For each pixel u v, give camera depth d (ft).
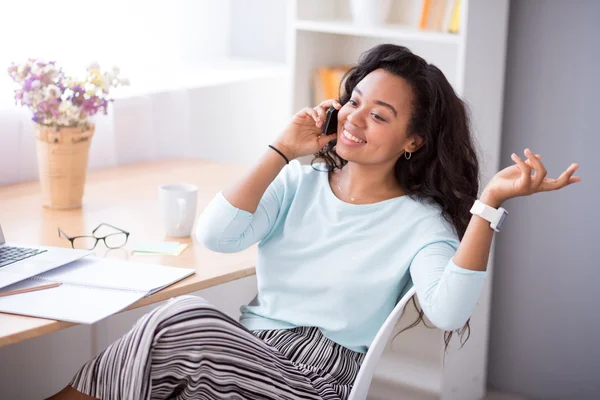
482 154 8.03
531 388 9.21
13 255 5.85
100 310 5.03
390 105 5.79
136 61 9.73
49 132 7.13
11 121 8.27
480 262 5.24
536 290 9.01
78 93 7.13
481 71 8.16
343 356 5.87
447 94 5.93
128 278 5.62
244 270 6.10
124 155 9.35
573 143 8.50
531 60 8.59
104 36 9.23
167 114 9.68
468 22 7.84
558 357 8.99
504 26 8.32
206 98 10.05
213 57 11.05
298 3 9.23
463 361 8.80
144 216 7.29
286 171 6.40
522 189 5.04
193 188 6.92
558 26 8.39
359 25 8.86
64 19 8.75
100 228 6.86
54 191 7.30
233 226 5.98
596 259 8.59
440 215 5.93
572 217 8.66
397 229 5.89
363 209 6.00
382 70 5.92
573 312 8.82
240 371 5.09
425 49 9.41
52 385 8.28
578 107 8.41
